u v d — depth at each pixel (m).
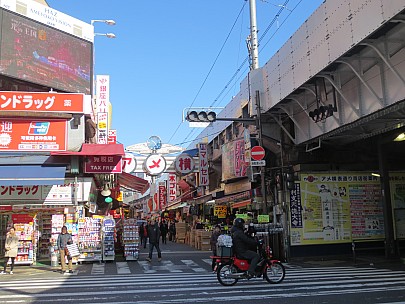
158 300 8.87
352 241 17.75
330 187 18.70
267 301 8.47
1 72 19.14
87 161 18.75
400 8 8.88
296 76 14.34
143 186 26.86
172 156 29.41
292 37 14.62
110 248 17.97
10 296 9.67
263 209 17.64
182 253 22.50
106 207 26.50
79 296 9.57
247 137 18.38
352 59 11.72
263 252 11.03
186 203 35.91
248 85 19.73
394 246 18.06
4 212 18.52
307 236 18.16
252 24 19.03
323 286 10.38
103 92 24.41
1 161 18.11
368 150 19.23
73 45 22.41
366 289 9.80
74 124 19.25
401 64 10.83
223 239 10.98
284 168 18.48
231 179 22.80
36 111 18.77
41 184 17.27
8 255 14.89
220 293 9.59
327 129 14.95
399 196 19.08
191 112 16.28
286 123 18.73
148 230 18.50
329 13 11.92
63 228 15.17
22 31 20.20
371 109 12.31
